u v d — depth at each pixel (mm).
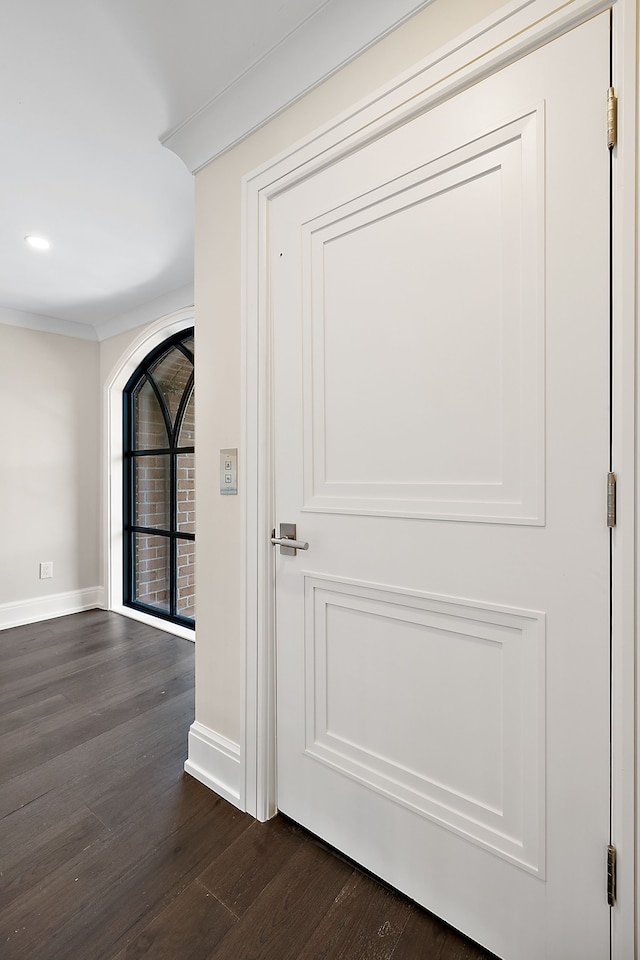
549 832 872
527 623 897
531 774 894
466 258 969
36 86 1319
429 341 1027
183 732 1854
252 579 1372
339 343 1188
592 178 813
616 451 798
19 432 3236
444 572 1010
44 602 3355
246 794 1383
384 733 1117
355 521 1160
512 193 902
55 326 3412
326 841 1237
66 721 1931
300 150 1234
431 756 1038
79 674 2404
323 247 1214
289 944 983
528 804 898
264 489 1337
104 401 3604
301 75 1216
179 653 2705
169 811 1389
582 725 837
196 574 1597
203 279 1545
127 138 1543
